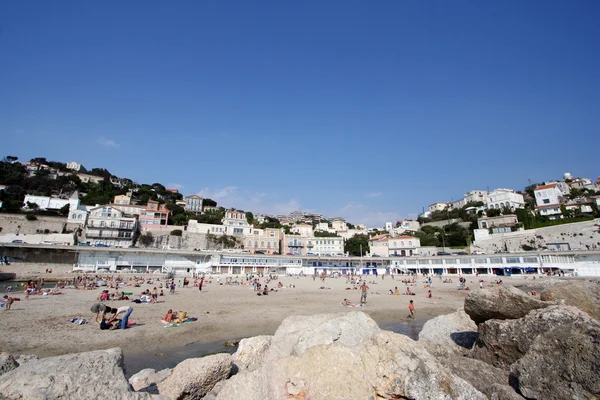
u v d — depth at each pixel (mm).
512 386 7773
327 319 9125
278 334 8875
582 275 65062
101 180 152375
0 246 66312
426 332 13789
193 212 139500
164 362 16062
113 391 5484
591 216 91125
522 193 153125
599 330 6668
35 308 28312
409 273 93375
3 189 107875
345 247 131750
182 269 82750
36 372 5223
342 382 6141
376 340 6809
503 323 9859
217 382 8328
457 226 123000
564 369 6691
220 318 27000
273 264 92000
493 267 79250
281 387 6148
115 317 22984
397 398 5773
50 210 100188
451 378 5918
